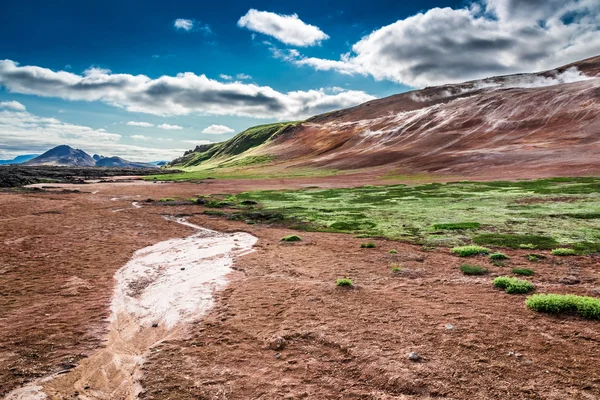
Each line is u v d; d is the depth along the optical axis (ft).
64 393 29.14
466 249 73.77
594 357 31.04
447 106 592.60
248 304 48.55
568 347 33.01
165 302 50.98
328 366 31.83
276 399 27.30
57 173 467.93
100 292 55.98
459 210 131.23
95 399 28.35
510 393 26.61
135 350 36.91
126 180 411.34
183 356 34.63
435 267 64.75
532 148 340.39
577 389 26.63
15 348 36.88
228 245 92.32
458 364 30.91
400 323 40.04
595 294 47.26
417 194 191.52
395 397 27.02
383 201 173.47
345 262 70.49
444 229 100.63
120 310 48.26
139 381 30.53
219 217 144.97
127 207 176.45
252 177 428.97
